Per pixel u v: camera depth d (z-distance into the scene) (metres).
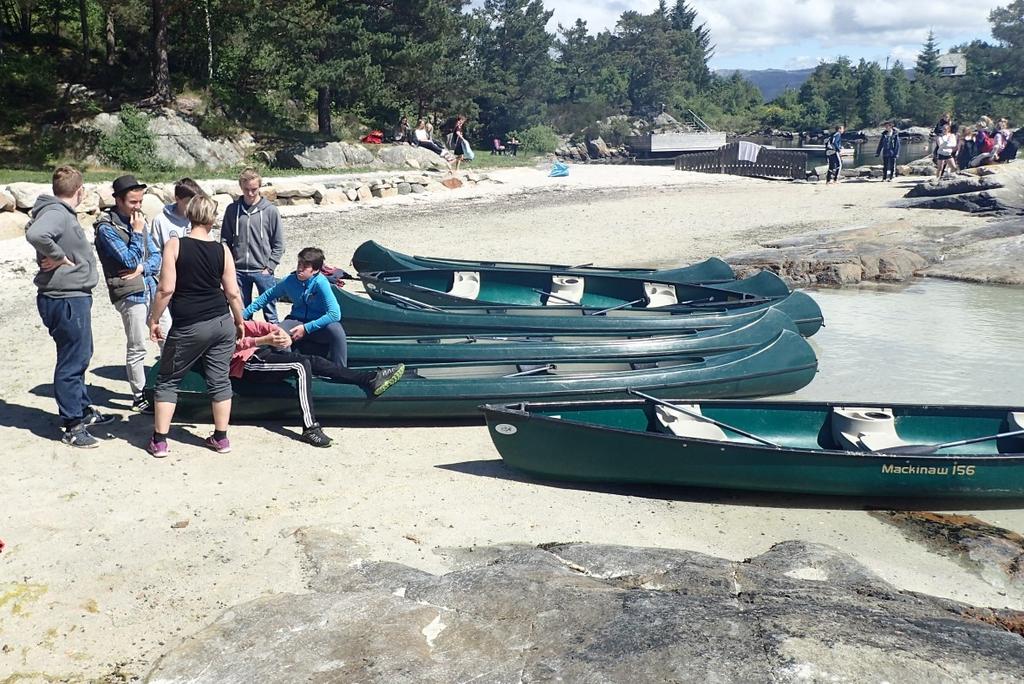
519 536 5.72
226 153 27.70
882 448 6.81
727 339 9.62
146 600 4.70
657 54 98.25
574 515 6.14
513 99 56.16
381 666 3.91
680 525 6.12
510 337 9.70
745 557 5.62
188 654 4.07
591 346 9.12
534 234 19.55
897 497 6.61
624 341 9.23
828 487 6.51
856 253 16.94
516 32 55.56
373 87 32.16
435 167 31.98
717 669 3.70
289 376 7.36
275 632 4.23
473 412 8.02
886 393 9.55
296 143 29.53
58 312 6.55
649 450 6.46
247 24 30.00
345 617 4.36
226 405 6.83
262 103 31.67
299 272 7.62
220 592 4.79
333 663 3.95
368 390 7.63
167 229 7.74
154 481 6.27
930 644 3.94
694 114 92.88
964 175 23.86
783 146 80.31
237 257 8.63
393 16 34.72
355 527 5.64
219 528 5.57
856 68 117.81
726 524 6.18
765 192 27.89
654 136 60.84
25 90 27.61
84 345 6.74
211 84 30.22
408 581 4.82
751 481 6.51
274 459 6.87
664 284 12.57
